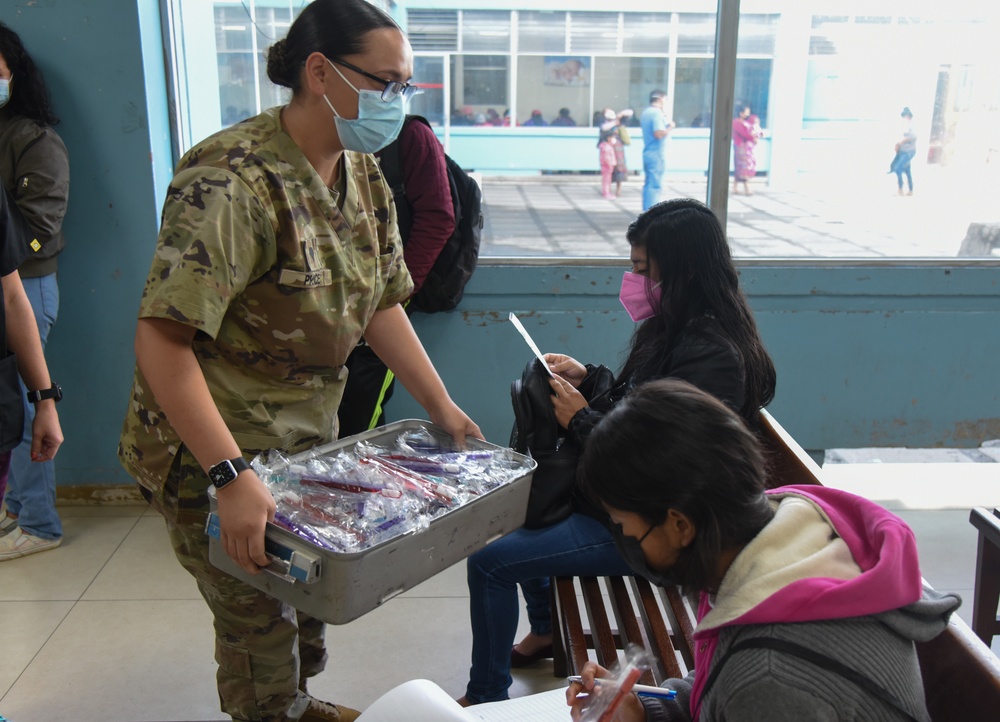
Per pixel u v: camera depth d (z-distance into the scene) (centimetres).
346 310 155
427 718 116
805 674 86
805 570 91
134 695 218
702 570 95
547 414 182
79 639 240
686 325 179
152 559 284
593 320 321
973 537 295
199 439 131
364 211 157
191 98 314
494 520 146
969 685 108
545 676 225
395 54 140
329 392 167
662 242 179
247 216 134
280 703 173
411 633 246
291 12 312
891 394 330
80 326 305
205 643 239
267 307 144
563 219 331
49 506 286
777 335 323
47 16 277
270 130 143
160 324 130
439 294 302
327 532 126
